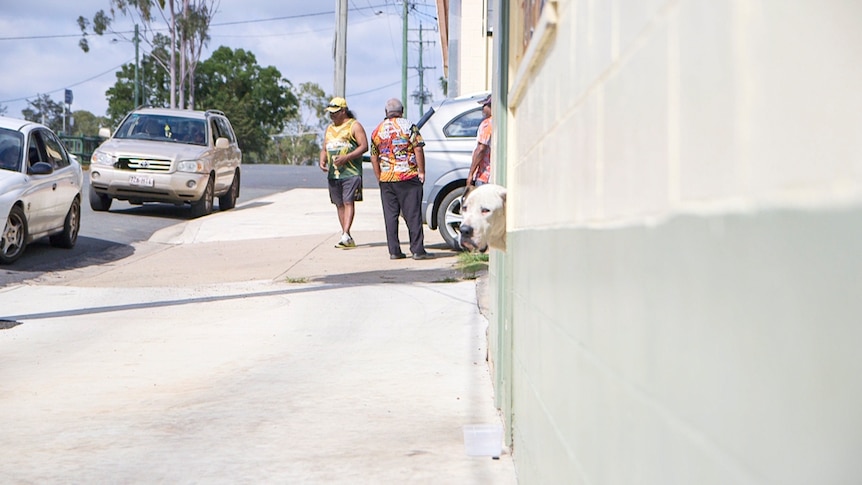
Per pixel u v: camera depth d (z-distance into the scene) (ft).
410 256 49.65
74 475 16.30
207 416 20.27
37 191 50.47
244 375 24.39
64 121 326.03
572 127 8.41
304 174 139.54
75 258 52.49
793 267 3.22
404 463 16.72
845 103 2.88
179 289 41.04
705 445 4.19
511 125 17.75
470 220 21.43
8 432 19.20
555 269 9.66
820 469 3.02
